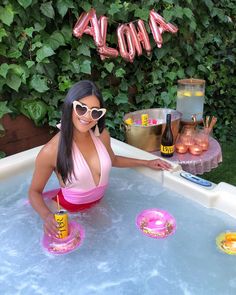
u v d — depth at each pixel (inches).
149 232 63.1
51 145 61.2
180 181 71.5
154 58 115.2
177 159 84.0
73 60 96.3
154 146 89.7
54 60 93.7
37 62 89.3
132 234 63.0
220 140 147.9
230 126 155.6
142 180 78.3
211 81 137.4
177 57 122.2
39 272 55.3
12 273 55.3
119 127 113.0
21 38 85.6
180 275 53.9
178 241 60.8
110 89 109.3
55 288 52.3
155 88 120.2
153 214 67.7
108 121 110.0
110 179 80.0
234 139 149.9
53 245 60.7
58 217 59.7
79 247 60.3
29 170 81.5
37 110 92.0
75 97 57.4
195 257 57.2
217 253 57.8
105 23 92.6
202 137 89.9
